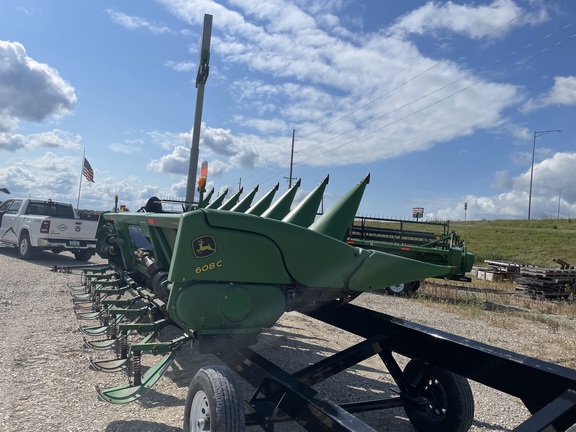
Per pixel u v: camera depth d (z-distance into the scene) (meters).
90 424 3.89
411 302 12.40
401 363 6.23
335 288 3.85
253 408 3.22
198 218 3.40
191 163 17.45
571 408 2.37
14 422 3.81
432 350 3.61
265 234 3.58
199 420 3.12
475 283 18.52
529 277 15.35
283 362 5.84
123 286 7.85
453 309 11.45
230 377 3.11
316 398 2.82
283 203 4.71
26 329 6.52
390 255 3.93
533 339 8.49
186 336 3.92
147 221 5.03
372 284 3.92
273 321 3.70
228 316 3.51
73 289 9.14
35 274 11.33
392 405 3.99
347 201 4.29
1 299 8.28
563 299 14.80
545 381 2.78
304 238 3.69
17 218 15.20
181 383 4.95
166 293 4.55
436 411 3.92
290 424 4.11
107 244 9.03
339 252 3.80
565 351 7.59
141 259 6.00
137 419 4.04
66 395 4.43
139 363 3.97
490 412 4.89
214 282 3.52
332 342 7.00
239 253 3.52
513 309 12.37
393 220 14.54
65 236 14.11
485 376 3.19
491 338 8.37
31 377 4.80
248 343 3.76
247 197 5.64
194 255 3.39
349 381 5.43
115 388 3.84
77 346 5.90
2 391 4.41
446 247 13.91
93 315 7.14
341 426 2.50
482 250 36.28
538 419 2.27
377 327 4.11
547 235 44.41
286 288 3.87
